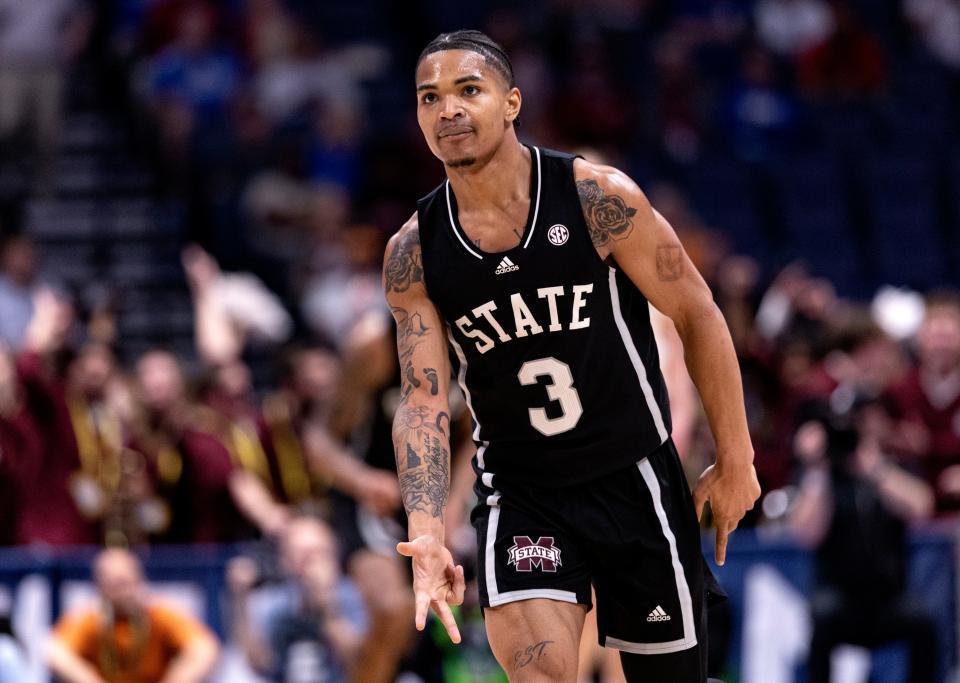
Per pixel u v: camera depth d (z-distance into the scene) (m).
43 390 21.84
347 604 20.42
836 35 42.75
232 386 23.66
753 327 26.23
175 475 21.94
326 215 34.09
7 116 36.75
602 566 10.45
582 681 16.61
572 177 10.15
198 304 27.45
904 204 39.72
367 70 41.41
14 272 28.86
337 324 31.28
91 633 19.45
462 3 43.91
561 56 41.12
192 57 38.06
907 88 44.00
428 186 37.16
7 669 19.75
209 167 36.53
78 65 37.97
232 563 20.62
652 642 10.54
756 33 44.31
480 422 10.59
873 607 19.91
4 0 37.53
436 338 10.33
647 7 44.03
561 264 9.99
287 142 36.69
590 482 10.37
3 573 20.09
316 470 21.45
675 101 40.62
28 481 21.61
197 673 19.52
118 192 35.81
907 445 23.20
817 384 24.06
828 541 20.08
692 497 10.75
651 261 10.14
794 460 22.28
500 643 10.14
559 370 10.14
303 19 43.00
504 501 10.50
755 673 21.08
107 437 22.28
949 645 21.52
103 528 21.92
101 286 32.31
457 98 9.85
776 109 41.47
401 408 10.32
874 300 36.22
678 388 16.61
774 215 38.88
